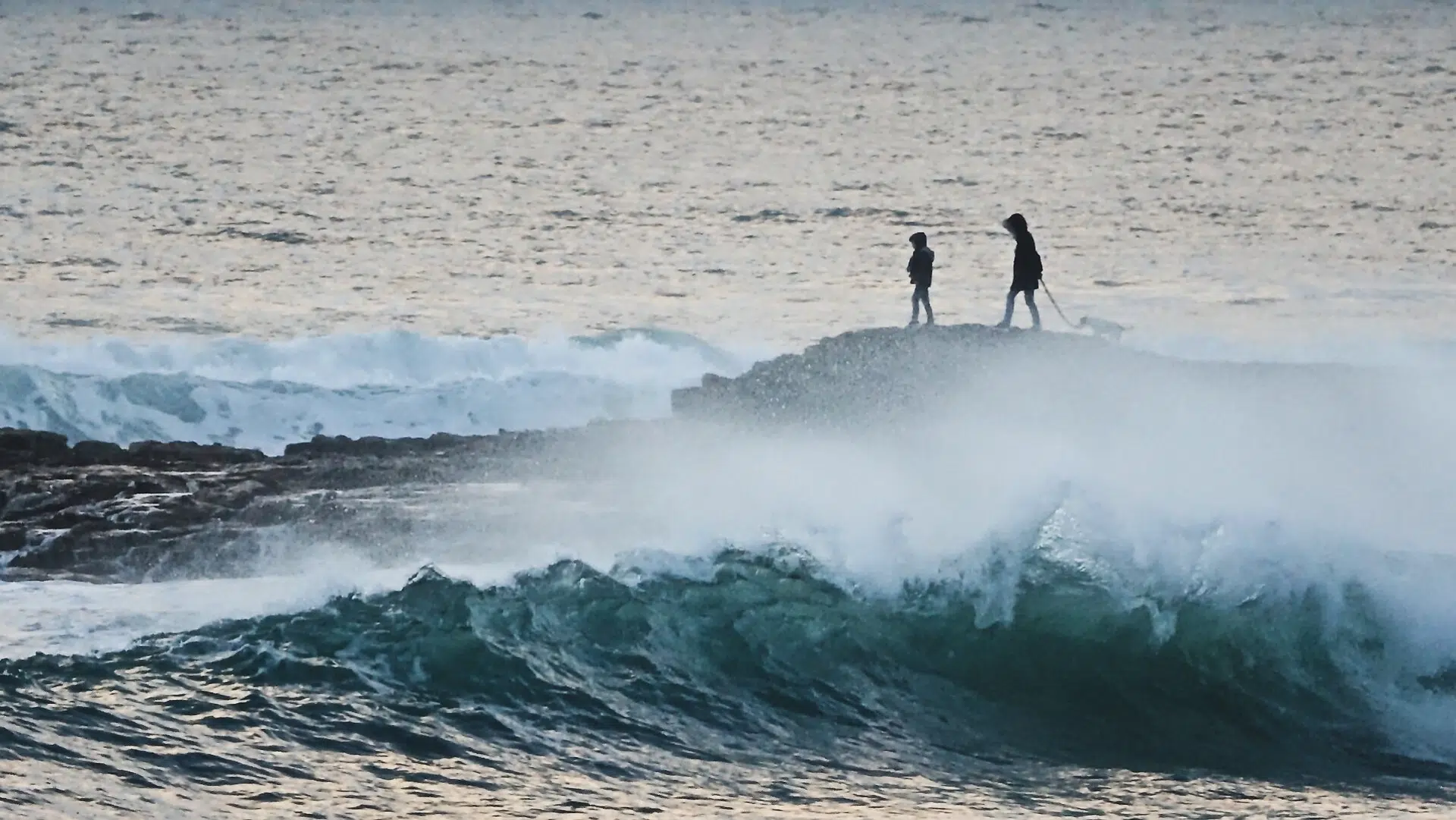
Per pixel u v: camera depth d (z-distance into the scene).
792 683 62.56
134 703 56.81
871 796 54.38
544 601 64.75
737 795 53.94
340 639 61.72
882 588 66.69
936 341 106.94
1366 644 63.62
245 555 83.12
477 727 57.66
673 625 64.50
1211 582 65.69
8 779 50.44
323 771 53.38
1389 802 54.62
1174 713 61.69
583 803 52.53
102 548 83.62
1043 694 62.72
